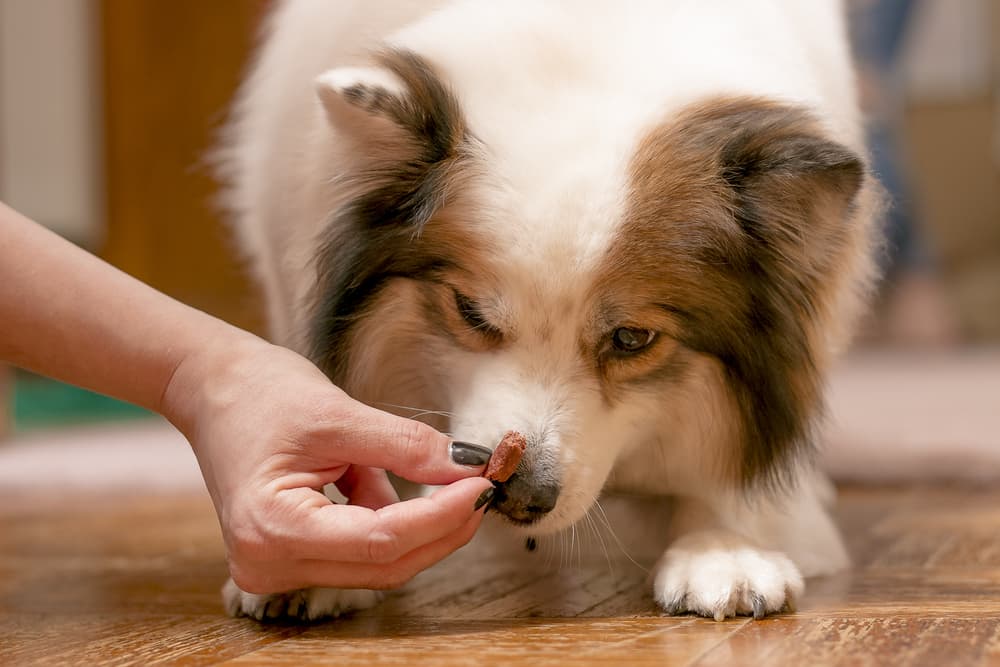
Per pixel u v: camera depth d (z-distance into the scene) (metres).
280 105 1.23
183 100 2.87
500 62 1.14
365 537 1.02
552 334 1.11
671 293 1.12
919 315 3.95
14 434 2.27
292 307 1.21
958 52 4.36
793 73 1.19
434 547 1.04
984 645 1.02
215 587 1.17
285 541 1.02
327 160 1.16
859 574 1.18
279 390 1.04
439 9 1.19
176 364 1.06
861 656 1.01
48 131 2.90
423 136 1.12
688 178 1.12
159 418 2.58
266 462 1.03
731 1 1.20
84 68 2.90
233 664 1.02
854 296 1.23
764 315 1.14
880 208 1.22
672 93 1.13
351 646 1.04
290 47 1.25
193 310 1.08
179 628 1.08
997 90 3.97
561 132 1.12
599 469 1.13
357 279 1.15
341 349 1.16
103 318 1.07
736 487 1.18
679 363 1.14
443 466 1.05
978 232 3.82
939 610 1.08
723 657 1.01
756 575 1.09
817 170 1.11
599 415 1.13
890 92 3.74
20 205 2.90
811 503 1.21
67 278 1.07
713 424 1.16
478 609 1.11
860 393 2.53
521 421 1.10
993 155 3.75
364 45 1.19
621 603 1.12
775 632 1.05
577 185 1.10
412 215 1.13
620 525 1.23
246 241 1.34
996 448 1.64
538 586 1.16
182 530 1.35
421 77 1.13
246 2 2.78
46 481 1.65
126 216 2.94
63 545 1.31
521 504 1.10
